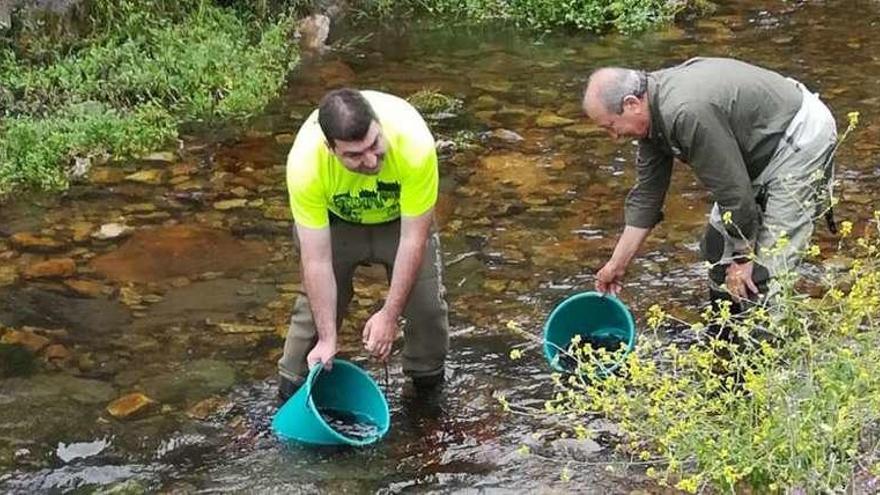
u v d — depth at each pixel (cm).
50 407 468
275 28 900
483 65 885
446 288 557
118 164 699
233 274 576
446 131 749
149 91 788
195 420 459
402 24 991
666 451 392
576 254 588
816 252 430
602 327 488
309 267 413
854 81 822
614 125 438
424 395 473
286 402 443
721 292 498
